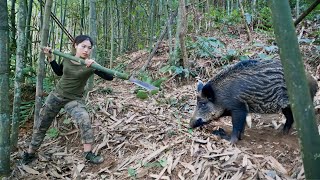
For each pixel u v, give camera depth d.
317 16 8.21
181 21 6.30
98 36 9.09
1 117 3.99
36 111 4.57
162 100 5.60
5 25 3.86
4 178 4.08
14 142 4.73
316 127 1.50
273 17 1.58
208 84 4.34
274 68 4.14
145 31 9.31
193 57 6.81
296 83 1.51
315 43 7.01
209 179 3.75
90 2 5.75
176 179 3.85
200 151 4.14
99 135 4.82
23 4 4.43
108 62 8.34
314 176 1.46
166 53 7.44
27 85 6.33
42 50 4.26
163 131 4.68
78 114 4.29
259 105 4.19
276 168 3.76
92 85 6.07
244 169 3.77
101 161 4.34
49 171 4.32
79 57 4.15
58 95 4.29
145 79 5.38
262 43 7.35
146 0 9.21
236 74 4.27
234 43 7.56
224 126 4.92
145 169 4.05
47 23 4.42
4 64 3.90
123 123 5.02
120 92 6.14
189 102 5.54
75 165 4.39
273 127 4.77
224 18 8.74
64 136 5.03
